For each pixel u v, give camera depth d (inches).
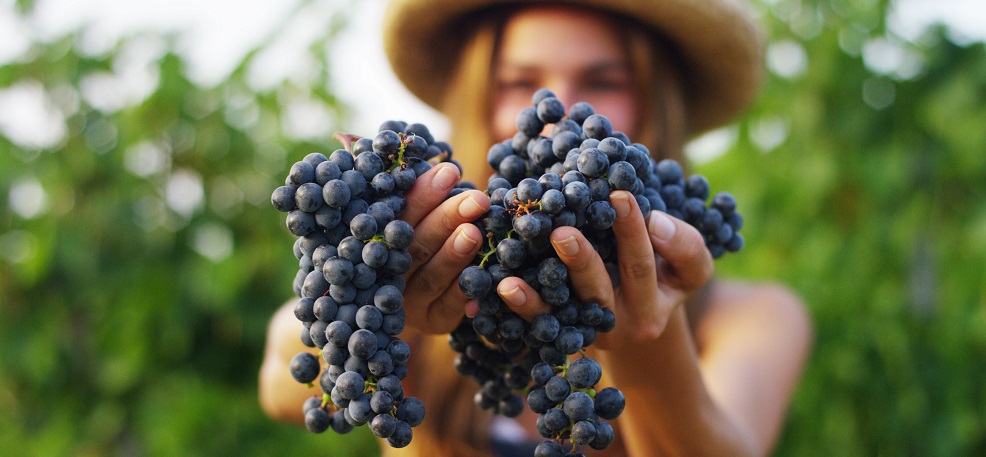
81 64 105.5
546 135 48.5
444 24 89.8
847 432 109.0
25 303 105.7
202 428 105.4
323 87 110.4
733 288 93.2
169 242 107.2
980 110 103.0
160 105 106.2
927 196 108.7
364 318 39.6
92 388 107.8
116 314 104.4
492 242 43.2
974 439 107.3
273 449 108.0
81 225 102.8
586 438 39.1
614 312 48.8
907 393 107.1
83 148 105.6
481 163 81.9
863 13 109.2
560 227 40.0
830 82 111.3
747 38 87.3
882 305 109.1
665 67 87.0
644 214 45.8
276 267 108.6
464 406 77.5
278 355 82.7
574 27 79.2
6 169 100.6
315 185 40.2
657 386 57.3
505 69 81.3
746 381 77.8
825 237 112.7
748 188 117.8
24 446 108.5
